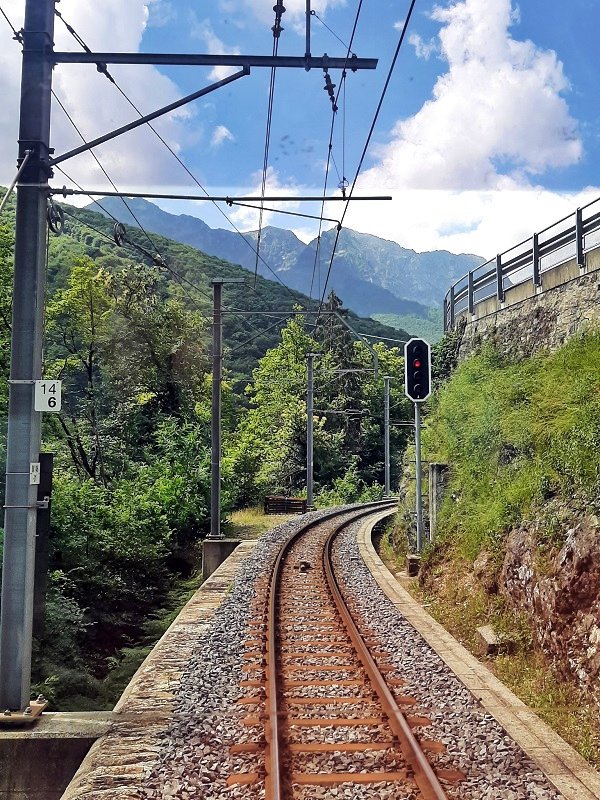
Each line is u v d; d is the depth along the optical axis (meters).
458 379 19.08
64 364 28.55
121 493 23.77
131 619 18.33
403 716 6.39
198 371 39.75
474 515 12.38
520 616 9.23
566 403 11.21
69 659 14.35
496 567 10.48
